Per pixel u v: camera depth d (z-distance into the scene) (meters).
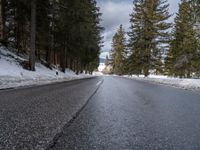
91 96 9.59
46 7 25.28
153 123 5.02
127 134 4.06
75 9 30.31
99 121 4.99
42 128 4.19
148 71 41.81
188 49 38.03
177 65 40.00
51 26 33.34
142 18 42.50
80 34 35.53
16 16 27.20
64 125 4.46
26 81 17.05
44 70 28.94
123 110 6.50
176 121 5.28
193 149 3.38
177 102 8.77
